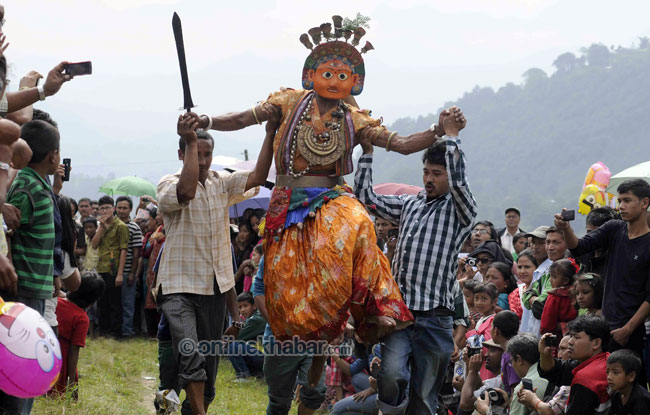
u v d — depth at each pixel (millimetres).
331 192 6051
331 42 6051
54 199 7031
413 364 6672
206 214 7402
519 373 7863
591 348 7070
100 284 9281
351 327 6953
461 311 7887
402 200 7117
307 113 6102
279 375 7020
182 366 7098
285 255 5965
